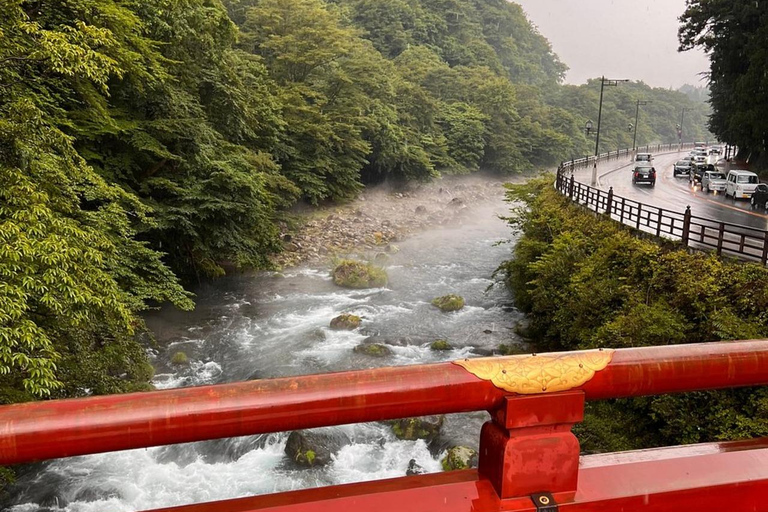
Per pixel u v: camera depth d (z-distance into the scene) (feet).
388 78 163.43
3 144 24.38
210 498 32.55
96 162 57.62
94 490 32.53
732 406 31.19
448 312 65.46
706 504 5.12
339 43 125.59
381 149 145.28
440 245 102.53
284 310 65.16
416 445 38.32
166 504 31.86
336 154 129.08
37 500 31.50
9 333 20.06
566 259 54.54
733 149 186.60
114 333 33.06
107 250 32.83
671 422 32.86
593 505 4.87
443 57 289.53
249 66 100.22
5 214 23.80
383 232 108.88
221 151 69.05
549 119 255.50
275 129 101.35
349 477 34.99
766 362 5.29
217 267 75.92
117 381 34.01
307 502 4.65
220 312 63.26
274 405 4.26
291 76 127.24
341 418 4.42
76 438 3.93
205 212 61.93
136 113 59.47
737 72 114.42
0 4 24.81
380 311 65.46
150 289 45.34
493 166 204.13
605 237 54.49
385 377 4.53
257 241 70.69
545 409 4.81
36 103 34.91
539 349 53.88
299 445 36.63
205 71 70.23
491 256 93.97
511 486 4.79
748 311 35.88
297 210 116.26
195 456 36.37
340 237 102.68
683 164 143.02
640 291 43.39
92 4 36.45
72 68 25.04
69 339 30.19
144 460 35.63
